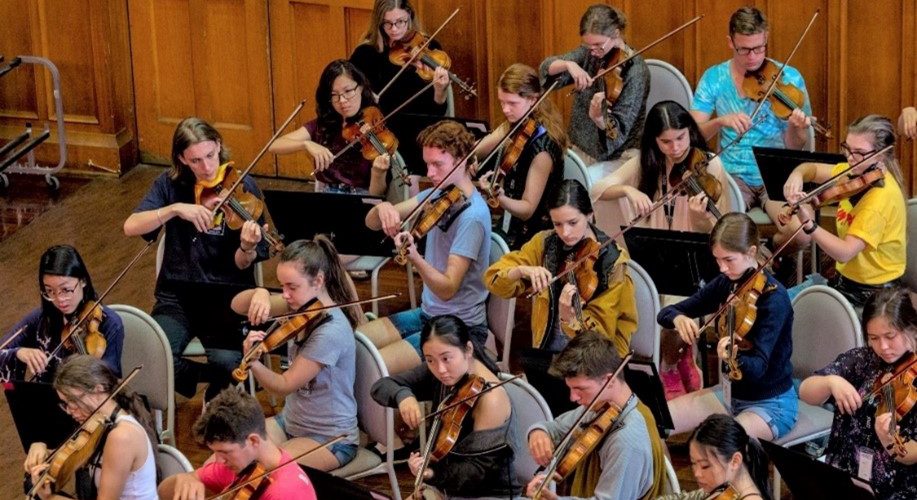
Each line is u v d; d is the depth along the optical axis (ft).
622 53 44.60
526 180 41.16
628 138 44.86
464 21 50.67
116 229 51.31
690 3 48.26
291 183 54.34
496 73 50.98
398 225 37.58
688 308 35.09
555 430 30.78
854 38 46.68
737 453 27.86
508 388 32.19
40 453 32.27
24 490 35.63
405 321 38.22
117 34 54.44
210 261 39.40
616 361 29.53
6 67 52.60
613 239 35.58
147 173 55.67
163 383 36.42
